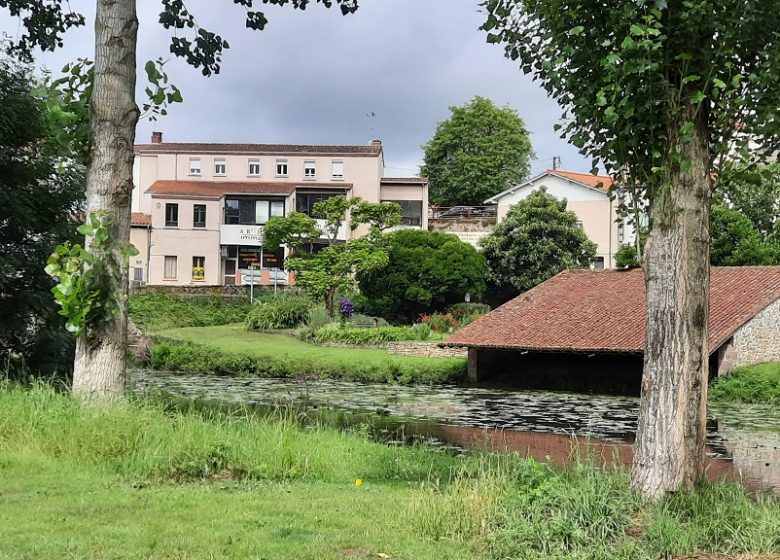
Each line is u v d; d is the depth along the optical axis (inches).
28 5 555.5
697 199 253.3
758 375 853.8
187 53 531.8
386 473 362.3
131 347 1194.0
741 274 1042.1
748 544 213.6
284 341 1350.9
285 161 2181.3
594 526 220.1
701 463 254.2
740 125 254.1
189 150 2187.5
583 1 251.6
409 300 1609.3
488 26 278.2
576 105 262.8
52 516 225.3
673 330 251.0
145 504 246.8
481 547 214.1
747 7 229.8
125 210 395.2
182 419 356.5
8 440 311.0
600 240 1966.0
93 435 315.6
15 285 590.6
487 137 2578.7
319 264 1497.3
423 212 2166.6
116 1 392.5
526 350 961.5
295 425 441.1
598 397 864.3
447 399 833.5
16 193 568.4
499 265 1747.0
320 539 214.1
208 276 2001.7
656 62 235.1
